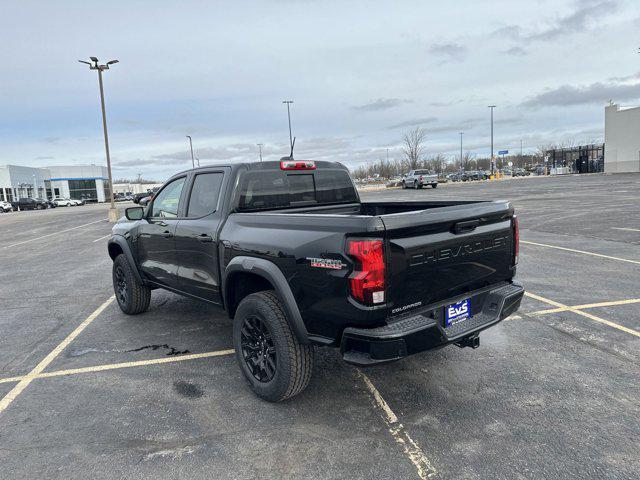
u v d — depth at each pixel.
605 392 3.50
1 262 11.77
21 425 3.32
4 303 7.11
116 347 4.86
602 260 8.16
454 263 3.26
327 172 4.85
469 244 3.36
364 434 3.05
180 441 3.05
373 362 2.83
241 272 3.75
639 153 52.97
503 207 3.67
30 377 4.18
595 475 2.57
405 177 46.25
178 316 5.89
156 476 2.69
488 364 4.05
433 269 3.11
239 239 3.72
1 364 4.54
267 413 3.38
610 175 49.81
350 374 3.97
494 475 2.60
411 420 3.21
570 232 11.65
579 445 2.84
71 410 3.52
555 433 2.98
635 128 53.03
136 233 5.46
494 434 3.00
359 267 2.82
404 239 2.93
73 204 68.69
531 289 6.44
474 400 3.44
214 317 5.80
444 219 3.12
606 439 2.90
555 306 5.63
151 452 2.94
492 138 61.59
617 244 9.69
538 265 7.93
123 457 2.89
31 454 2.96
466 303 3.41
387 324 2.92
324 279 2.99
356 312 2.85
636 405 3.30
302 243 3.14
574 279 6.90
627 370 3.86
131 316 6.00
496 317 3.43
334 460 2.79
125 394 3.76
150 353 4.65
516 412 3.25
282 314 3.35
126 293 5.91
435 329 2.97
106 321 5.82
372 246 2.78
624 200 19.44
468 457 2.77
